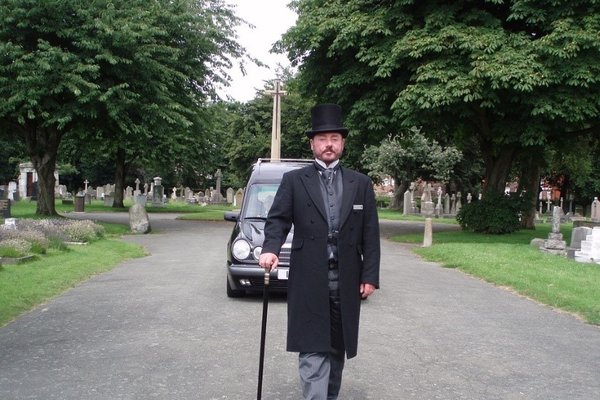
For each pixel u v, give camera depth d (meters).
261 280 8.90
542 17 19.33
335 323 4.39
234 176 66.50
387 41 21.23
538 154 25.16
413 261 15.39
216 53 27.08
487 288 11.20
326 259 4.34
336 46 21.62
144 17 23.33
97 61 22.19
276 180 10.55
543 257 14.74
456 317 8.48
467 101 18.83
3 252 11.78
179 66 25.55
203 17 26.33
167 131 25.31
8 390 5.18
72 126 25.89
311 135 4.57
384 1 22.25
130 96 22.61
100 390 5.19
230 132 59.06
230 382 5.44
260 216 9.88
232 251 9.11
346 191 4.46
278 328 7.46
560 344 7.11
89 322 7.74
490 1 20.78
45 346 6.61
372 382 5.56
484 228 23.28
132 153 40.25
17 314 8.20
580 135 24.75
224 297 9.51
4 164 55.06
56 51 20.83
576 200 66.19
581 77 18.19
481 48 19.25
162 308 8.63
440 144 46.72
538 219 44.69
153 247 17.62
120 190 42.53
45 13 21.67
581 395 5.32
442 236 22.45
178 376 5.59
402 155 48.81
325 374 4.35
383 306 9.13
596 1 18.73
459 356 6.49
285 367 5.91
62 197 56.81
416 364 6.16
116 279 11.31
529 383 5.62
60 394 5.08
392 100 22.53
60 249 14.23
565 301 9.48
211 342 6.79
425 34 20.23
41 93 20.88
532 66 18.30
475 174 53.62
